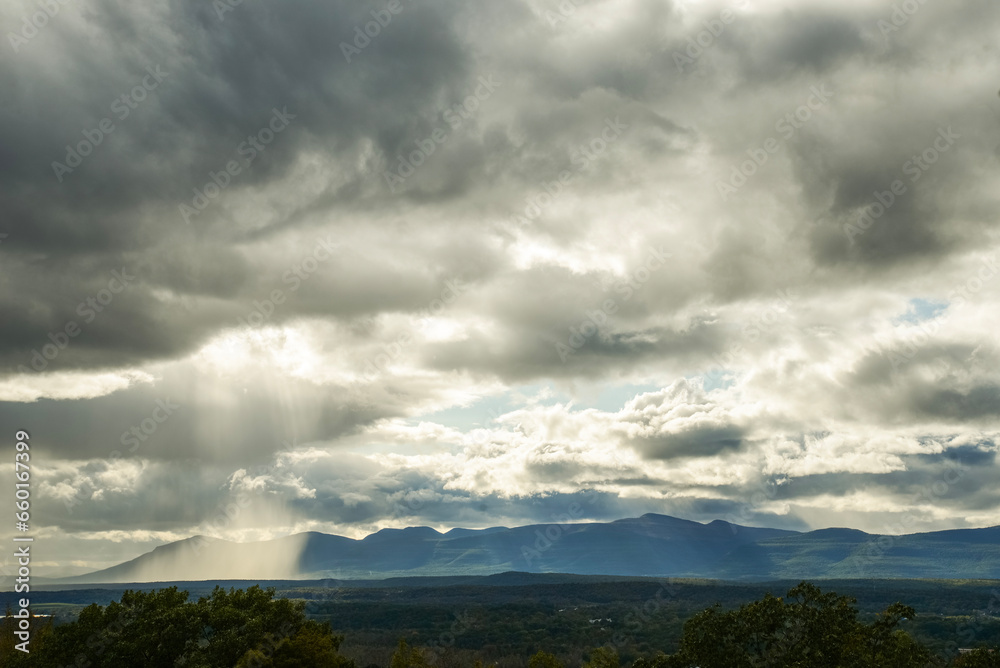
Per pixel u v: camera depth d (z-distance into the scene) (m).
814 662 59.00
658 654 68.94
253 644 70.94
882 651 59.62
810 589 64.94
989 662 64.69
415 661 140.75
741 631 64.38
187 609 72.88
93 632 70.88
